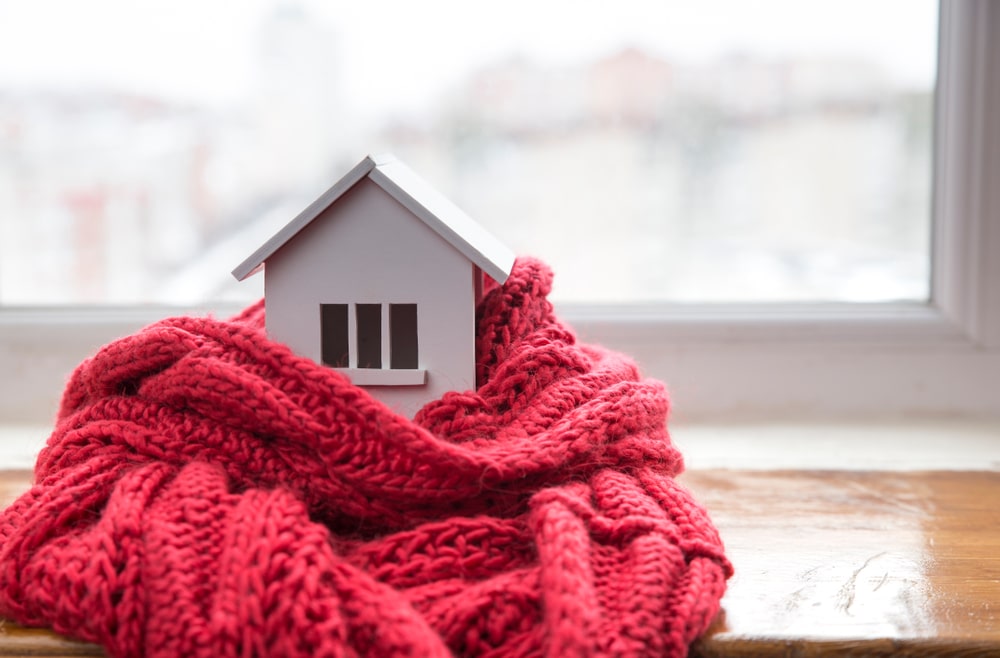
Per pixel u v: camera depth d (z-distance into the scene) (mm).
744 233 985
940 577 573
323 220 570
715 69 959
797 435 913
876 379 973
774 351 970
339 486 525
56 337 954
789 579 571
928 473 789
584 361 606
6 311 972
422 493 518
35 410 964
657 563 490
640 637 452
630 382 597
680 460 628
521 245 987
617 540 519
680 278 994
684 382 973
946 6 930
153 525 482
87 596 470
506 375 578
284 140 966
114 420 564
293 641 426
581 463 559
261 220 975
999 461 821
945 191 951
